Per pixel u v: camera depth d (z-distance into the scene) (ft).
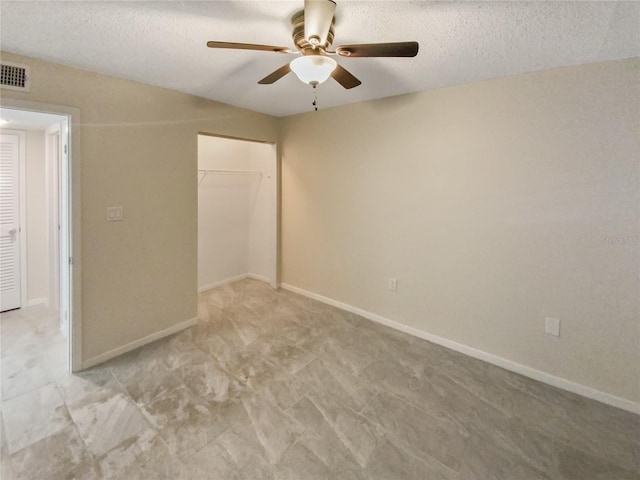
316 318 11.17
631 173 6.54
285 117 12.98
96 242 8.01
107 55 6.73
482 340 8.70
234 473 5.22
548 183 7.43
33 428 6.03
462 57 6.68
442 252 9.23
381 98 10.03
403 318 10.27
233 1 4.78
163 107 9.03
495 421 6.45
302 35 5.18
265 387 7.38
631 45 5.94
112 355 8.51
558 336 7.55
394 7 4.82
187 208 9.87
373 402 6.94
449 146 8.80
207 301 12.67
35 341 9.37
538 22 5.23
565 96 7.08
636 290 6.65
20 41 6.09
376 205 10.56
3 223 11.24
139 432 6.00
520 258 7.95
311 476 5.20
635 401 6.77
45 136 11.07
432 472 5.31
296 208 13.16
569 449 5.81
